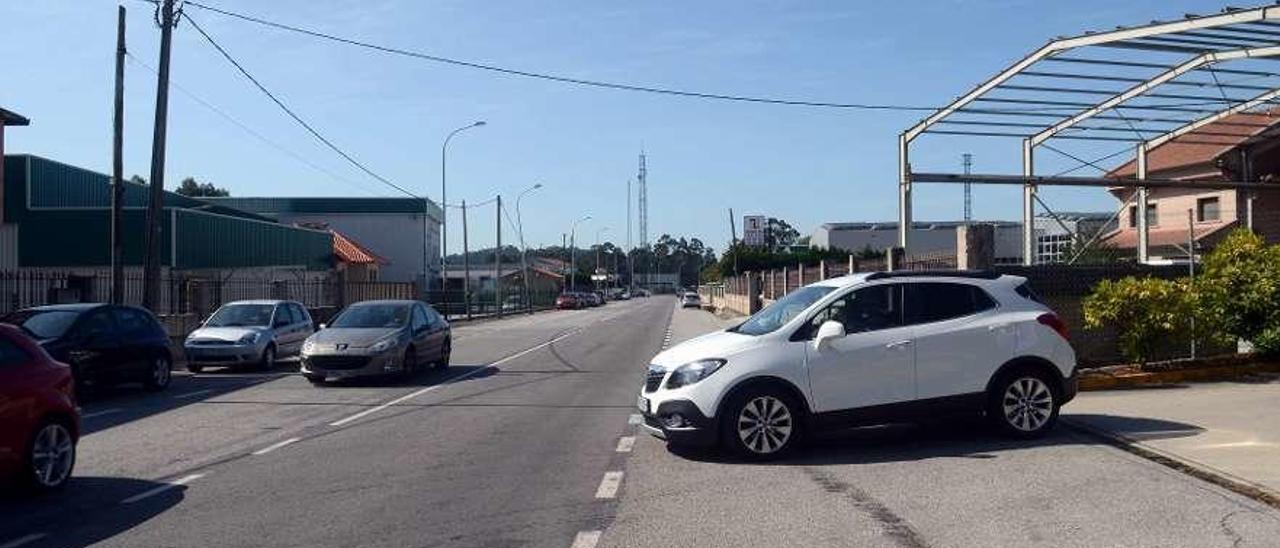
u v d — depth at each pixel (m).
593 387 18.70
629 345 31.73
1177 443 10.89
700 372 10.65
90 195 43.91
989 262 16.89
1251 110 24.86
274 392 18.41
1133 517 8.08
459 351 29.17
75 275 28.34
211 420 14.70
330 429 13.62
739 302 64.75
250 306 24.56
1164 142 26.80
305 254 52.78
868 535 7.71
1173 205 32.62
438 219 88.50
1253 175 27.14
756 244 104.38
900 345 10.91
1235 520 7.92
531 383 19.48
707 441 10.60
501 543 7.66
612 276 166.88
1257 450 10.39
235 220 43.41
